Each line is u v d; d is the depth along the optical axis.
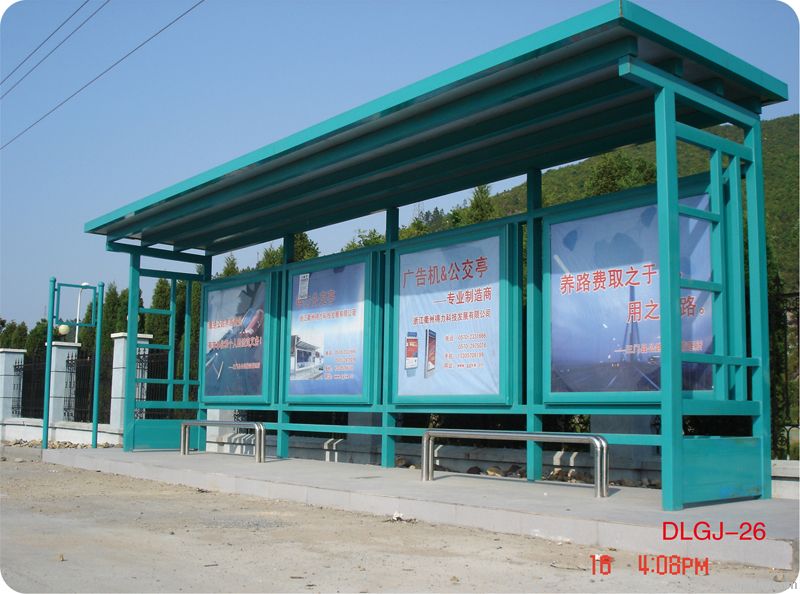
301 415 14.34
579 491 8.48
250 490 9.96
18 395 22.56
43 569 5.62
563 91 8.47
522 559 5.95
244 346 14.25
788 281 16.08
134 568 5.66
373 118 9.15
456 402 10.52
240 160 11.08
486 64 7.77
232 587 5.09
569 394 9.17
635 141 9.27
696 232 8.27
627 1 6.79
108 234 14.66
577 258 9.30
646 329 8.59
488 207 19.86
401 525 7.54
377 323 11.93
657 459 9.07
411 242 11.42
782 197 28.92
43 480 11.83
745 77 8.16
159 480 11.63
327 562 5.85
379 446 12.28
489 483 9.36
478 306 10.45
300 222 13.41
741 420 9.00
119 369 17.67
